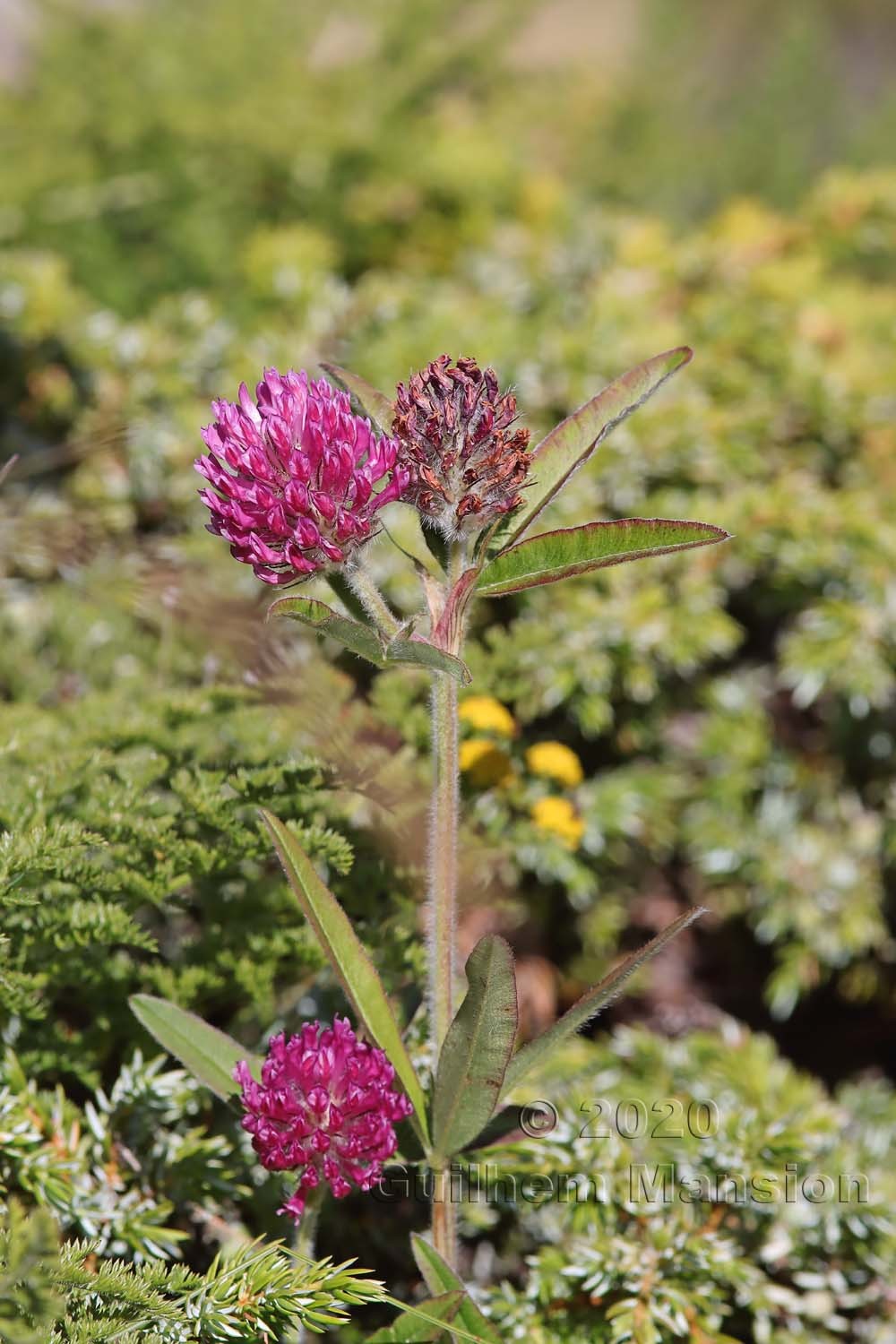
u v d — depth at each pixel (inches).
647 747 28.2
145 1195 21.8
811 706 29.5
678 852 29.5
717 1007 29.2
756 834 27.9
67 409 31.2
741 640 28.2
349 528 19.6
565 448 20.4
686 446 29.3
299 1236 20.5
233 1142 22.3
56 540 26.4
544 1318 22.2
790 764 28.4
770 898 27.3
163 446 29.4
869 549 28.4
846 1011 29.8
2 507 27.0
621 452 28.7
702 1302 22.1
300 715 23.2
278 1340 20.7
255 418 19.6
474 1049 20.0
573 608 26.9
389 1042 20.4
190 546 26.9
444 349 30.8
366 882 22.6
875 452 30.7
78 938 21.5
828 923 27.2
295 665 23.7
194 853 21.9
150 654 26.0
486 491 19.8
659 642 26.9
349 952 20.4
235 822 22.0
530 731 26.9
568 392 30.1
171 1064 22.6
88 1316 19.9
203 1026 20.7
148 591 25.3
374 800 22.6
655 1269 22.2
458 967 24.0
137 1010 20.6
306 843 21.8
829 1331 22.8
